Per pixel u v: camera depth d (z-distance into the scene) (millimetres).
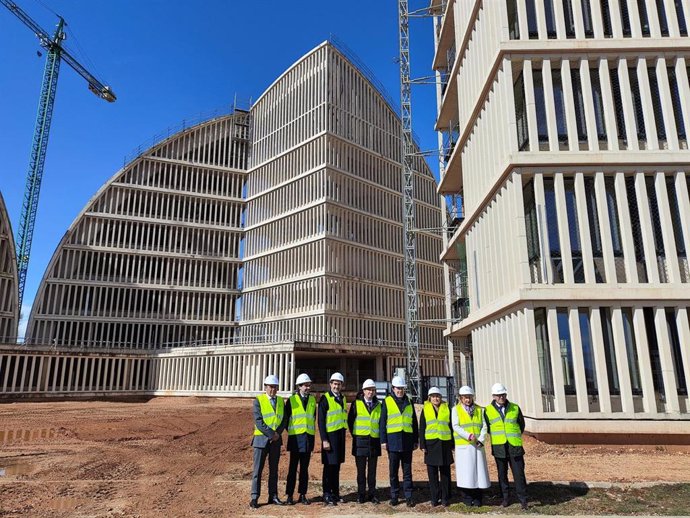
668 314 17078
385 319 57094
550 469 12875
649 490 10406
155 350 47062
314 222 55406
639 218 17812
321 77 58750
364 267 57188
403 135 48875
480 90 23219
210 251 61969
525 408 17250
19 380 40375
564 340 16969
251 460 15445
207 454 16578
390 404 9938
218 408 34188
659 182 17953
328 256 53500
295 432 10062
